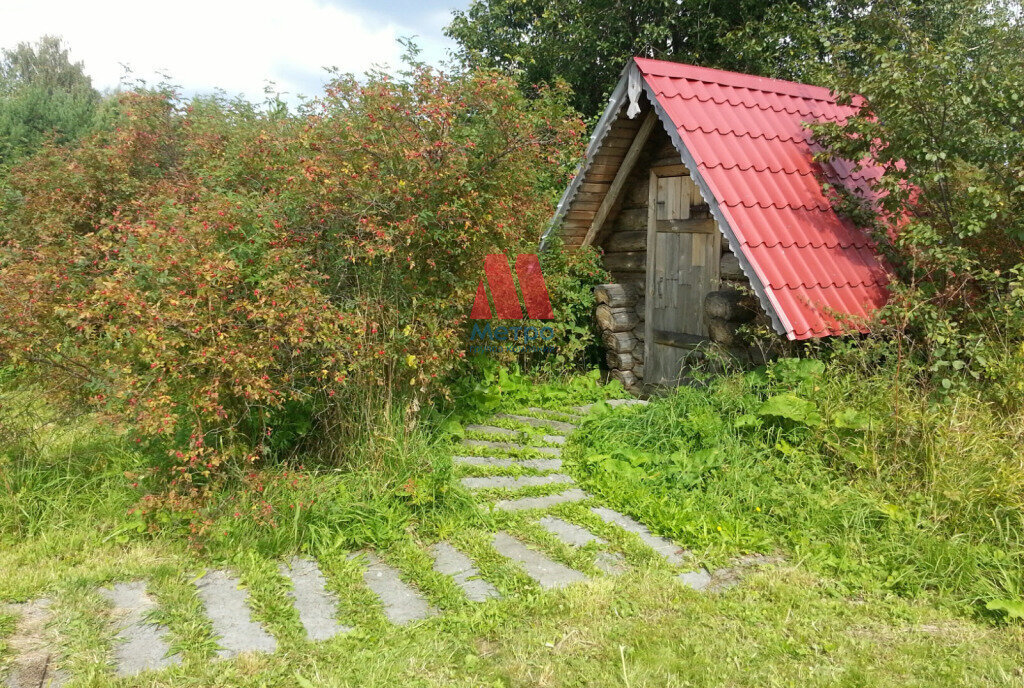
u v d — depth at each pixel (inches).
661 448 249.8
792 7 617.0
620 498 223.1
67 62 1409.9
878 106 289.4
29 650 141.3
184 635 148.0
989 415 214.8
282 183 264.4
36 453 228.4
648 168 375.9
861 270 293.0
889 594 168.1
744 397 255.6
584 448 269.1
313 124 261.3
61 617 152.9
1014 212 264.1
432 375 251.6
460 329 278.2
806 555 185.3
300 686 132.9
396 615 160.2
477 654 145.2
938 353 231.0
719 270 336.5
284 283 216.1
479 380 341.4
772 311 264.7
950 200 281.0
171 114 451.8
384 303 242.5
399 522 202.4
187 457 193.6
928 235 258.7
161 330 193.8
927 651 145.9
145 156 442.6
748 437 240.8
